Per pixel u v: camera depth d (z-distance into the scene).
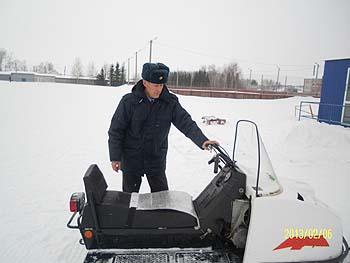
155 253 2.59
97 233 2.54
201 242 2.68
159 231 2.56
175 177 5.69
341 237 2.57
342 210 4.40
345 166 6.81
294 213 2.45
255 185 2.58
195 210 2.72
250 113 19.98
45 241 3.33
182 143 8.84
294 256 2.47
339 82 13.77
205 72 62.09
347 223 3.96
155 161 3.21
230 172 2.69
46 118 13.98
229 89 51.41
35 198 4.52
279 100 32.31
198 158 7.20
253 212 2.41
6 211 4.05
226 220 2.61
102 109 18.50
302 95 43.50
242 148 2.94
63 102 21.69
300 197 2.63
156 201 2.77
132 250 2.61
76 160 6.83
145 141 3.08
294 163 7.06
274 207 2.42
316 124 9.81
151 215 2.58
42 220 3.82
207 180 5.53
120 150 2.96
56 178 5.46
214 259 2.55
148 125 3.02
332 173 6.29
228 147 8.55
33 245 3.24
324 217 2.51
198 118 16.56
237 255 2.61
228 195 2.59
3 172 5.73
